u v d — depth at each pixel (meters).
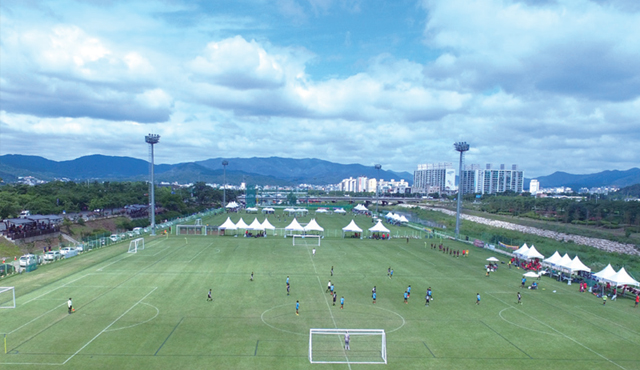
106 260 80.50
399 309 51.84
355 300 55.16
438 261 86.00
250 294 56.84
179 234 121.31
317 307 51.72
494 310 52.56
